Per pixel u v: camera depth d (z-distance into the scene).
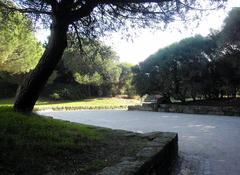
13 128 4.56
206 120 15.30
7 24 6.95
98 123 14.15
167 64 21.27
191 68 20.20
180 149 8.01
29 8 5.51
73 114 20.00
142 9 5.50
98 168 3.72
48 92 34.66
